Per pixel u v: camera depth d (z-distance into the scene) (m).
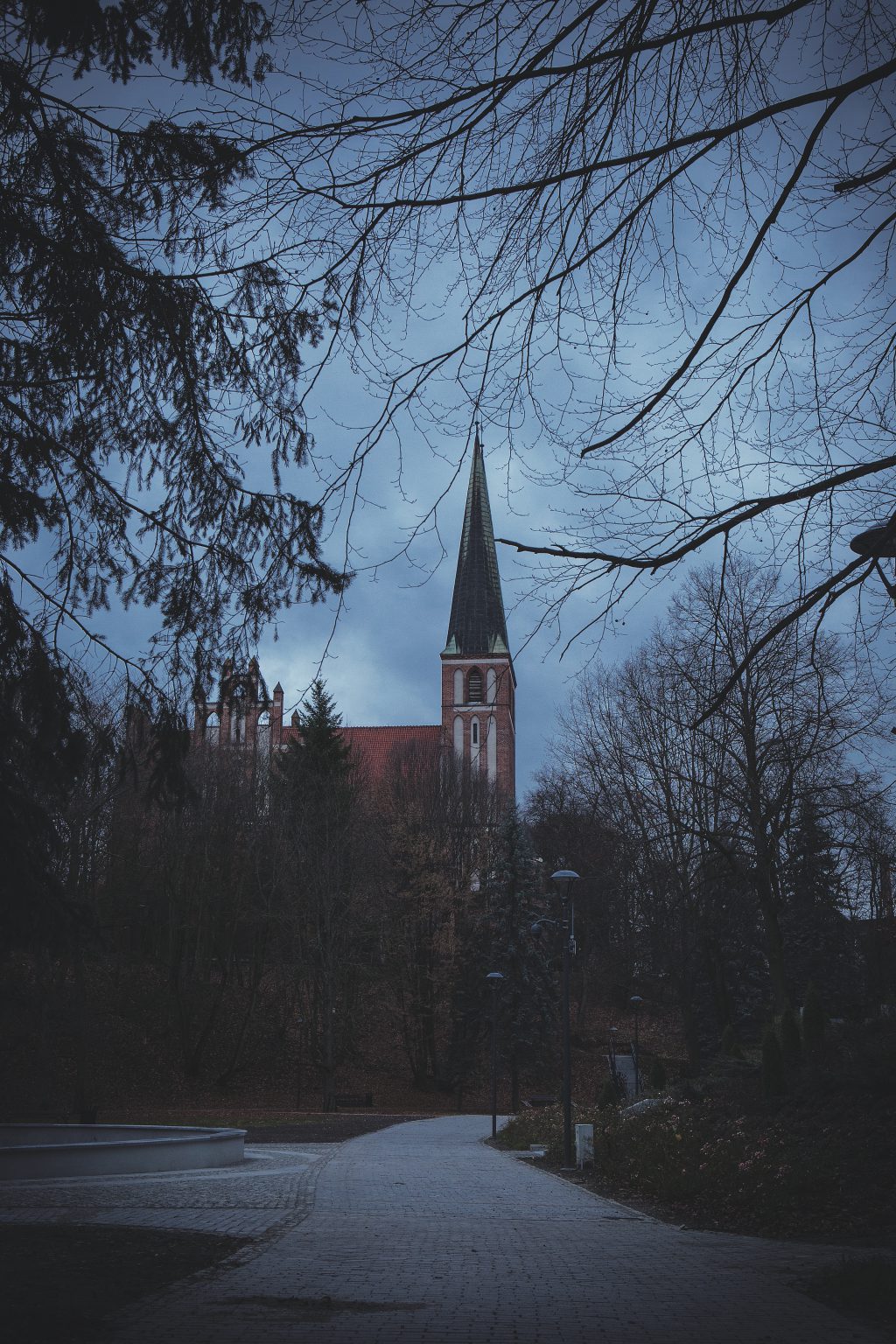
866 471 6.04
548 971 54.84
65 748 8.14
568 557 6.42
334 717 52.44
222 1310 7.66
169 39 6.07
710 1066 28.97
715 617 7.75
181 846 47.19
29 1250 10.10
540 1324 7.34
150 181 5.85
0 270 6.79
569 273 5.71
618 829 37.41
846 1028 25.48
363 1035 60.34
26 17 5.94
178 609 7.93
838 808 24.95
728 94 5.63
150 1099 46.09
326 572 7.60
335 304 5.94
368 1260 10.19
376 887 52.91
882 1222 12.39
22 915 8.64
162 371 7.26
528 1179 19.44
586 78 5.46
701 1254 10.77
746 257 5.63
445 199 5.48
